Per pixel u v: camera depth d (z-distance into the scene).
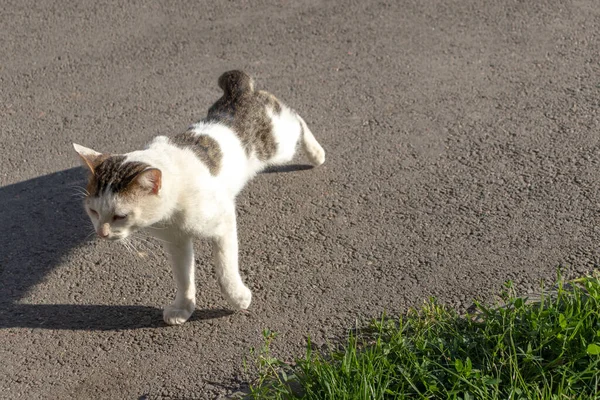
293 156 1.91
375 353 1.46
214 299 1.66
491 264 1.65
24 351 1.59
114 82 2.19
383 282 1.65
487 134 1.95
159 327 1.62
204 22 2.38
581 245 1.67
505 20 2.29
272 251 1.74
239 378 1.51
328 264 1.70
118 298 1.67
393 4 2.39
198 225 1.55
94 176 1.50
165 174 1.50
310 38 2.29
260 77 2.16
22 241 1.80
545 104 2.01
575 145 1.89
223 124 1.70
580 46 2.18
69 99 2.15
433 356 1.45
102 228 1.49
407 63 2.17
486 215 1.75
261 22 2.36
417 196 1.82
